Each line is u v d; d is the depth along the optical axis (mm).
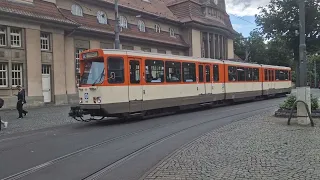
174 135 11594
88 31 32156
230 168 6758
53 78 28531
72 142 10727
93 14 34625
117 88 15195
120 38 36250
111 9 36812
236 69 25297
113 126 14414
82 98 15211
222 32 54250
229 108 21859
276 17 17984
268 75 31062
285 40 18469
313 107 15102
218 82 22812
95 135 12031
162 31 45031
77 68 31781
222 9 55438
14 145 10508
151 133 12188
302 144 8883
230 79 24359
